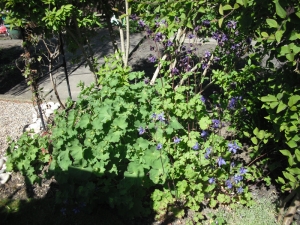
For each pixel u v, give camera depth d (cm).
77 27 413
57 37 460
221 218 280
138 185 272
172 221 294
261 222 289
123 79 333
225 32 365
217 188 304
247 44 356
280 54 213
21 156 303
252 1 215
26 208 316
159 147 256
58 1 359
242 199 301
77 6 399
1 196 332
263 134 279
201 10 228
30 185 345
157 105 302
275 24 188
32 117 494
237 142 305
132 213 289
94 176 295
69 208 311
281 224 287
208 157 272
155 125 286
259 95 349
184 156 282
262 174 332
